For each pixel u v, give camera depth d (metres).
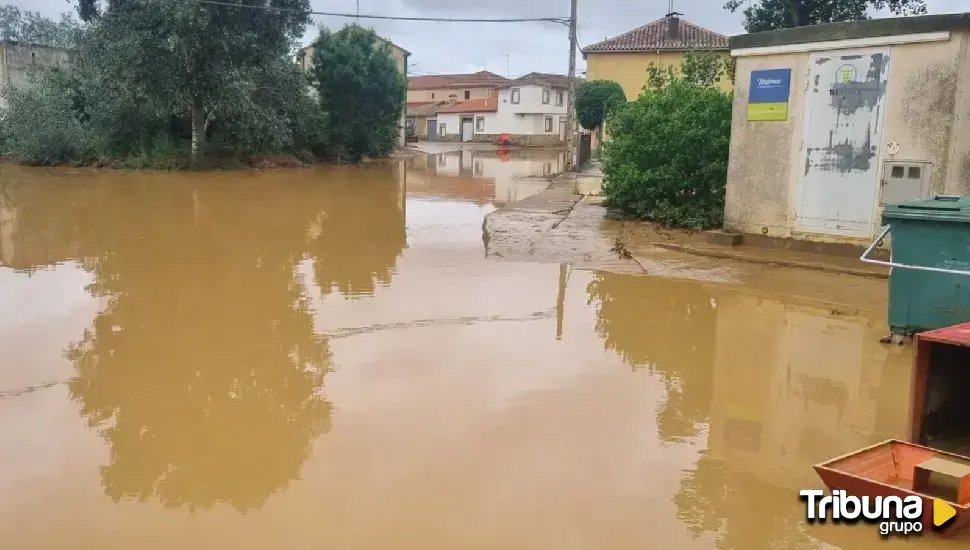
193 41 24.95
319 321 7.93
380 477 4.46
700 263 11.08
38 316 8.05
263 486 4.36
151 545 3.75
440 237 13.62
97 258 11.20
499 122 64.94
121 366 6.49
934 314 6.84
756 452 4.86
